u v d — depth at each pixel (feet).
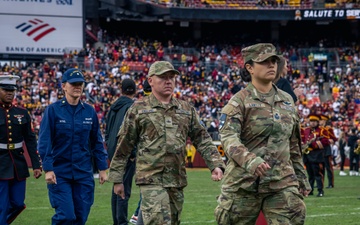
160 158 31.58
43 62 183.11
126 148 32.48
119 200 43.34
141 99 32.42
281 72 38.19
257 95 28.96
